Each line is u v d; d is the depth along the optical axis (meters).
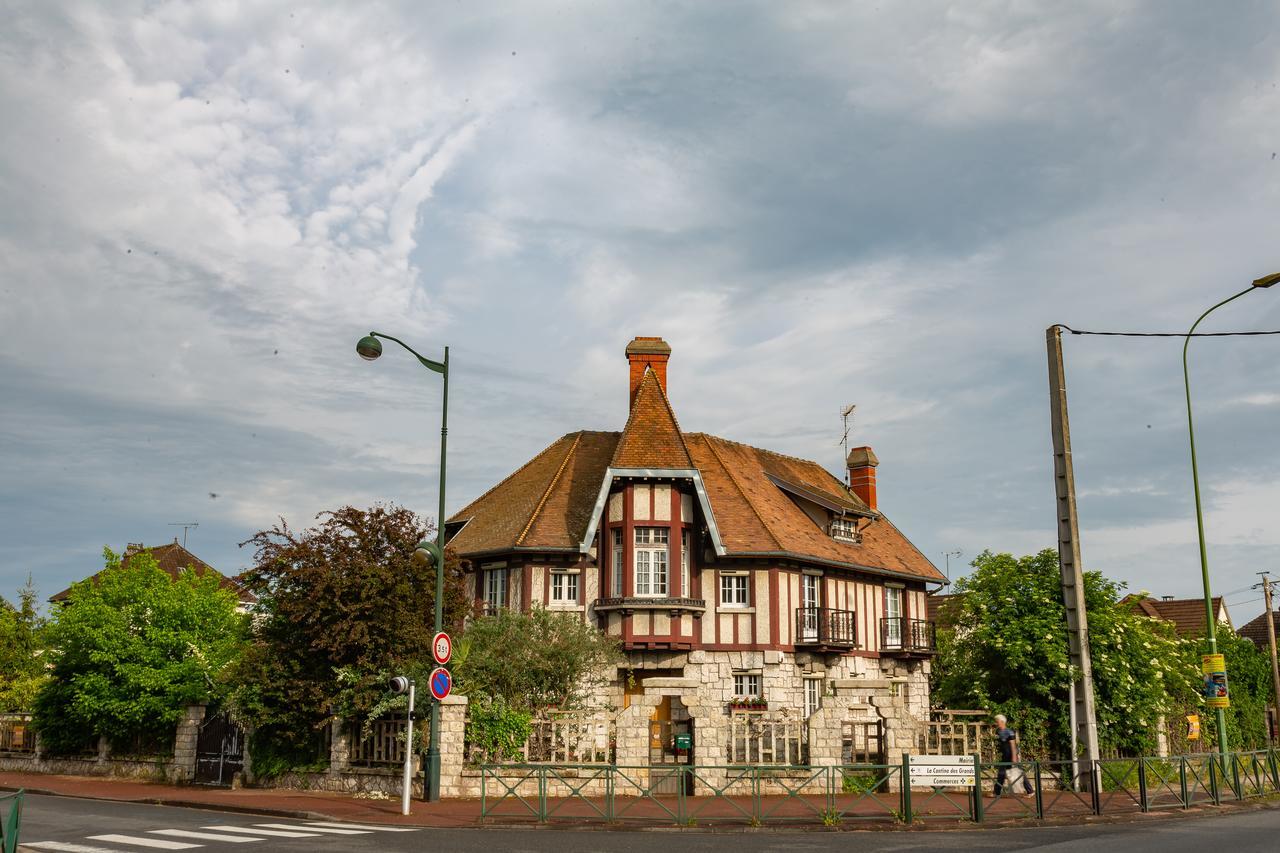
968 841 13.73
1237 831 14.67
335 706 22.34
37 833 14.80
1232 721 35.84
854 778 19.61
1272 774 20.48
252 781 23.86
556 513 30.11
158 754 26.88
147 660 26.80
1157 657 26.22
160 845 13.38
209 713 25.53
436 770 19.20
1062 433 21.16
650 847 13.13
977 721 24.84
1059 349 21.53
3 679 38.12
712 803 18.77
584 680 24.83
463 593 24.44
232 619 27.94
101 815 17.61
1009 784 17.91
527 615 24.67
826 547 31.48
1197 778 19.48
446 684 18.80
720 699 28.09
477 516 32.50
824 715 21.81
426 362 19.83
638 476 28.53
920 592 35.66
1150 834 14.34
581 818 16.33
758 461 35.12
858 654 31.62
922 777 15.96
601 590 28.69
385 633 22.34
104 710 27.22
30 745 30.95
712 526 28.19
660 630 27.75
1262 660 39.78
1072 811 16.86
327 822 16.38
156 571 29.62
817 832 15.02
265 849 12.91
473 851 12.70
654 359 32.44
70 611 28.75
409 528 23.72
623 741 20.95
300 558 22.64
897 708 21.62
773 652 28.36
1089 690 20.30
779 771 21.09
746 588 29.03
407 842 13.59
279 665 22.66
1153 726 24.83
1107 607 25.25
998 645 24.67
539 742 21.34
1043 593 24.95
